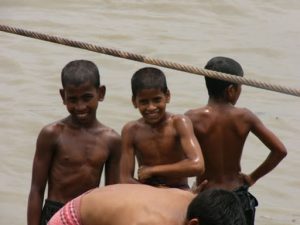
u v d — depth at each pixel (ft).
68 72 44.09
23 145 71.97
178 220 35.29
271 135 47.42
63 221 37.73
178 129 43.62
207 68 47.60
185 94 80.79
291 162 70.54
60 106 78.48
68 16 99.14
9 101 79.36
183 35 95.04
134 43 92.43
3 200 64.39
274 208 64.59
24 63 86.69
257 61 89.40
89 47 46.01
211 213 33.22
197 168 42.45
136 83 43.14
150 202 36.06
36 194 45.29
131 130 44.29
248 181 47.96
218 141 47.03
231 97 47.24
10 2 102.06
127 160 44.14
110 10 101.30
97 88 44.55
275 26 98.73
